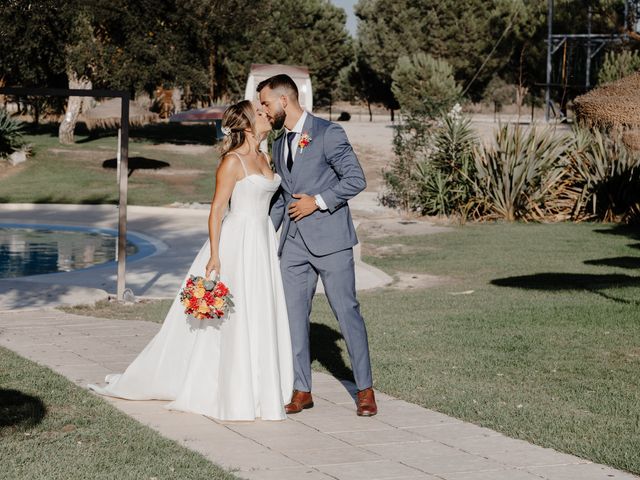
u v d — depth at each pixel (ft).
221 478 14.49
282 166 19.38
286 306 19.34
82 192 92.68
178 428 17.84
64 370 22.76
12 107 184.24
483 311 32.53
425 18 190.70
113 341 26.94
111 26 129.08
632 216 65.92
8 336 27.58
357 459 15.93
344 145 18.79
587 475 15.05
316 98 219.20
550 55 135.33
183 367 19.34
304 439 17.22
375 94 209.97
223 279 18.58
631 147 71.46
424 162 74.02
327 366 24.18
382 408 19.62
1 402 19.10
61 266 49.98
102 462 15.16
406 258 50.01
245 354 18.35
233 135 18.93
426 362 24.12
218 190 18.60
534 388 21.29
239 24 133.90
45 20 121.90
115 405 19.52
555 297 35.58
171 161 117.60
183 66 127.95
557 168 69.97
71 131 133.49
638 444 16.74
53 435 16.81
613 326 29.04
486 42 185.98
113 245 59.36
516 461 15.83
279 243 19.65
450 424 18.33
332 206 18.66
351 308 19.01
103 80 129.18
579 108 75.97
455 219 69.51
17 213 77.41
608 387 21.34
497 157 70.18
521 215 69.10
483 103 193.36
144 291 39.58
